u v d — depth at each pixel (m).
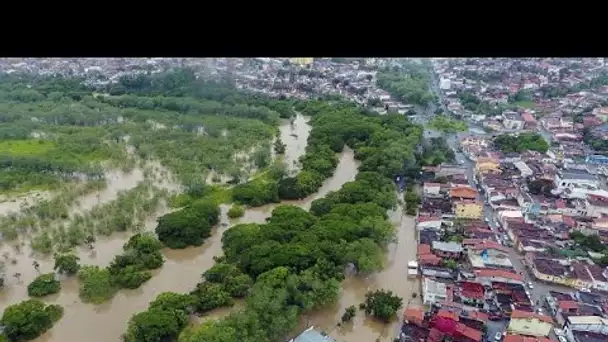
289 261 143.00
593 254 161.12
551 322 123.50
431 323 125.38
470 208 184.00
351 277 152.12
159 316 123.38
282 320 119.12
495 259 154.38
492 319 132.25
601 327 125.06
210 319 128.62
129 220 177.38
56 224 177.75
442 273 149.25
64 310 136.88
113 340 126.38
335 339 126.88
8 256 159.62
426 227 175.12
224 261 156.12
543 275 149.12
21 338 123.94
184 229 168.38
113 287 144.12
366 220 163.25
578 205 188.00
